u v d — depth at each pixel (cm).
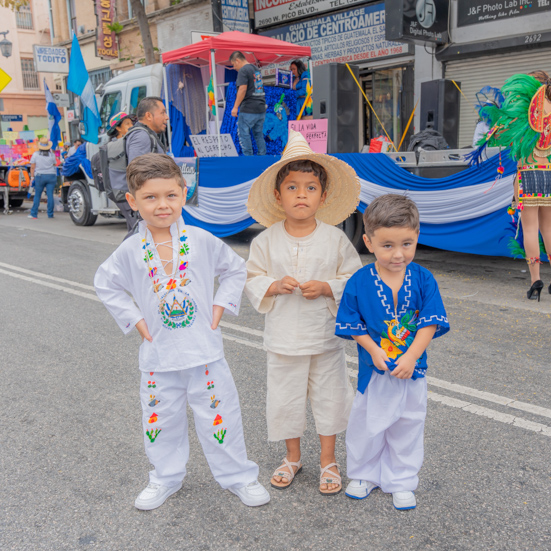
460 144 1065
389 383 217
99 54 1783
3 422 310
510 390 323
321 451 246
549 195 474
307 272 232
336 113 782
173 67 895
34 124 3134
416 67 1108
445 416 295
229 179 752
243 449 232
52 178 1314
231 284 228
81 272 693
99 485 247
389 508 224
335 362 238
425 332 210
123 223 1202
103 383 360
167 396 221
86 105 983
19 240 962
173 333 215
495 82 1003
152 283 214
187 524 219
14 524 222
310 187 227
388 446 232
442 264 664
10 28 3028
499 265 650
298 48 888
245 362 386
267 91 893
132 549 205
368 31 1194
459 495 229
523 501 224
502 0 955
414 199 610
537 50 934
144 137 511
